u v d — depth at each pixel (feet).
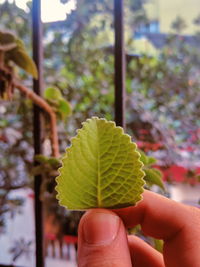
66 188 0.31
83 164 0.30
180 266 0.39
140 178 0.30
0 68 0.67
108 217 0.34
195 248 0.39
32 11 0.72
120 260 0.34
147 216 0.41
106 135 0.30
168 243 0.41
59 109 0.78
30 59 0.68
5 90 0.69
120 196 0.31
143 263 0.49
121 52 0.64
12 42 0.66
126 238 0.36
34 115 0.74
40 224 0.72
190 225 0.40
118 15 0.64
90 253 0.33
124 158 0.30
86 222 0.34
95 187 0.31
